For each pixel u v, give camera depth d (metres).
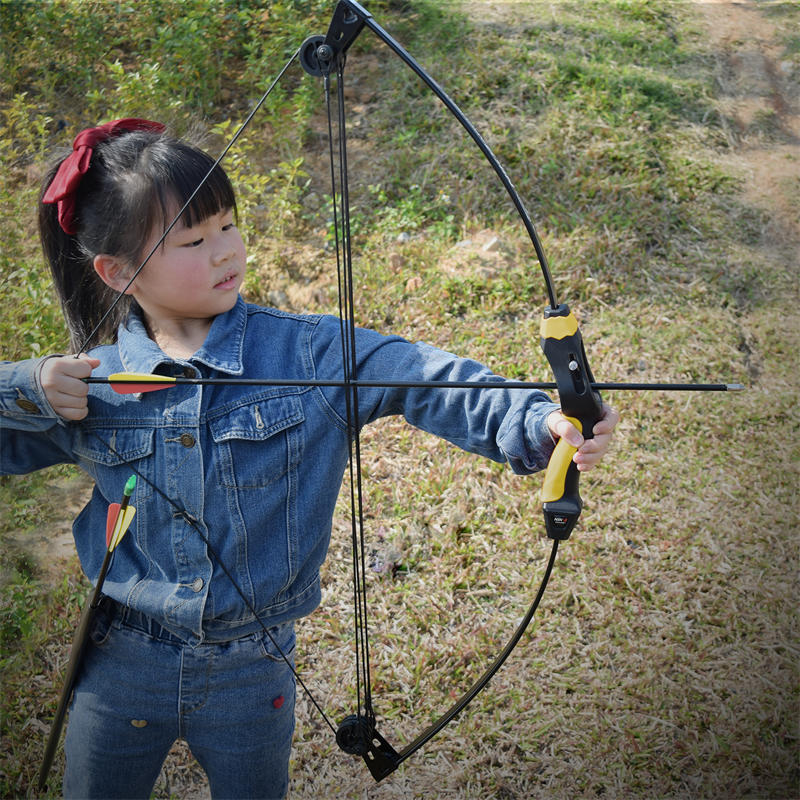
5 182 3.54
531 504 2.68
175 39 3.90
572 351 1.19
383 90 4.11
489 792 2.08
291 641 1.49
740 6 4.84
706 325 3.22
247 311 1.44
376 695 2.27
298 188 3.58
